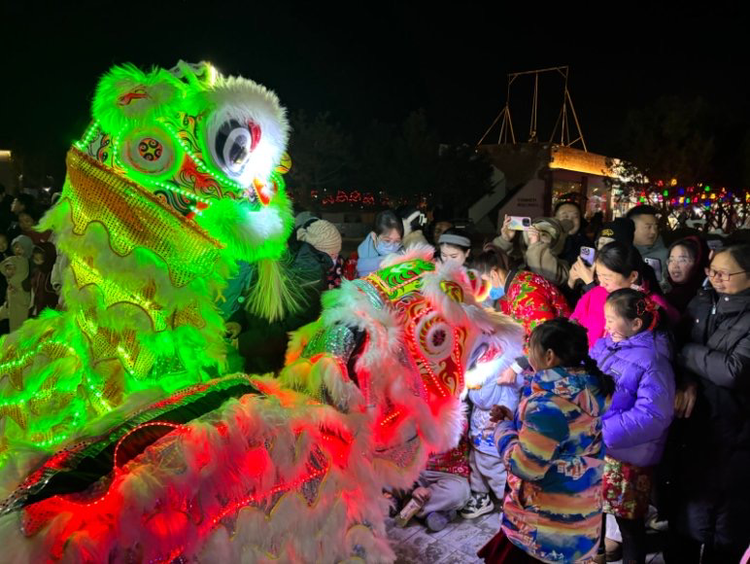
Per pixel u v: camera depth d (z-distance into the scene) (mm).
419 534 3094
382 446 1562
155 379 1342
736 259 2408
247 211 1436
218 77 1461
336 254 4371
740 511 2404
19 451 1129
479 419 3248
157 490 1034
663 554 2807
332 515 1324
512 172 26625
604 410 2170
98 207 1264
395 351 1575
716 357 2377
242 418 1194
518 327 1883
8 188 17469
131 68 1373
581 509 2107
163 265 1288
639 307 2504
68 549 952
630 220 3789
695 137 19453
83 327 1349
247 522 1176
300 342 1571
